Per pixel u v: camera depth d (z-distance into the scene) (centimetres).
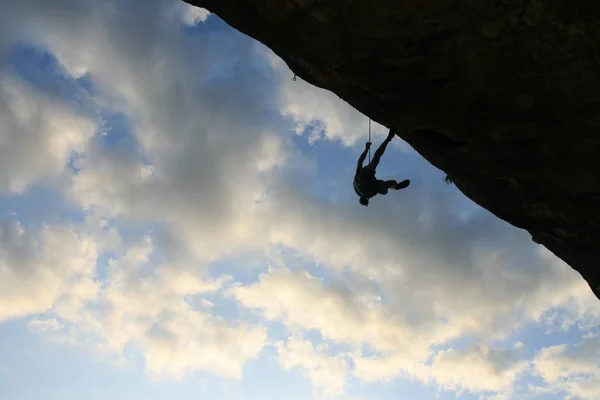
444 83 854
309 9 796
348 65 871
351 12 776
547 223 1066
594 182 936
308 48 880
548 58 785
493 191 1053
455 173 1053
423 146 1020
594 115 838
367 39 812
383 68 853
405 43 805
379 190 1092
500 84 838
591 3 702
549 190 984
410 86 873
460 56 810
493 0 727
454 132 933
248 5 830
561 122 866
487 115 891
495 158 963
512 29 759
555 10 721
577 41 754
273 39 887
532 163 944
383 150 1050
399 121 955
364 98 936
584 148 895
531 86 829
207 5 864
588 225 1015
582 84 805
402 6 750
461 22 764
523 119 879
